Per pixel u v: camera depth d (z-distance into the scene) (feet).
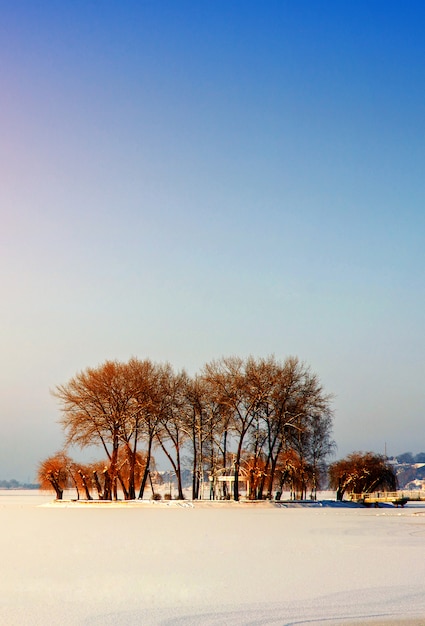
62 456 432.25
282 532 229.66
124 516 320.29
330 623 102.73
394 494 433.07
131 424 394.11
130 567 150.71
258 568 148.77
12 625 100.48
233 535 219.41
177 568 149.07
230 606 112.57
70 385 386.93
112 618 104.73
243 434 394.11
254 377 391.45
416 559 161.99
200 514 334.03
